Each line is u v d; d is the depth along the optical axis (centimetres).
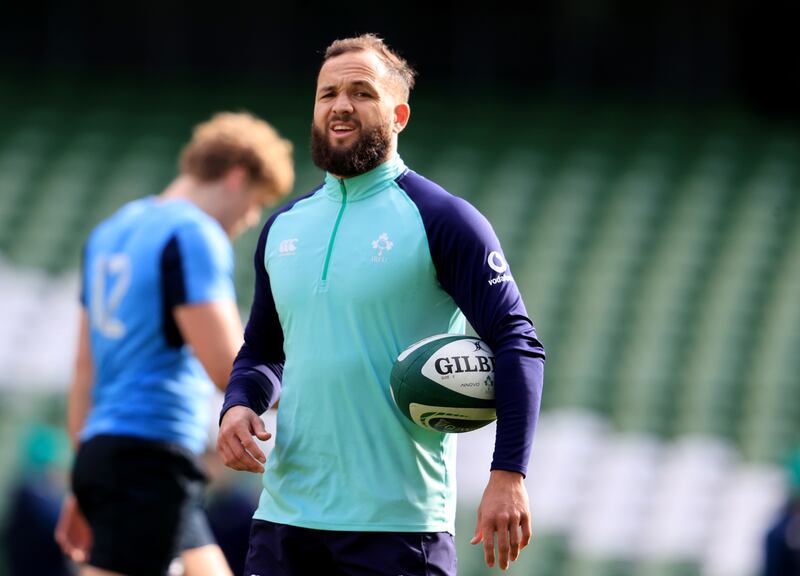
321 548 1161
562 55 6141
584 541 4109
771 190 5750
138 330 1577
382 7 6075
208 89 6022
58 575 2705
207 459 2189
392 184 1184
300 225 1202
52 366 4456
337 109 1169
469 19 6100
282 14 6034
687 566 4100
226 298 1581
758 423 4625
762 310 5131
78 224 5134
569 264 5250
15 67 6044
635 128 6078
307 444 1166
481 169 5731
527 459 1085
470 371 1119
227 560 2211
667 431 4559
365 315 1150
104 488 1551
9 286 4762
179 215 1608
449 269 1142
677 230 5484
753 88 6209
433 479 1164
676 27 6172
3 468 4069
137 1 6044
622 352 4872
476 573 3938
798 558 3053
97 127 5766
